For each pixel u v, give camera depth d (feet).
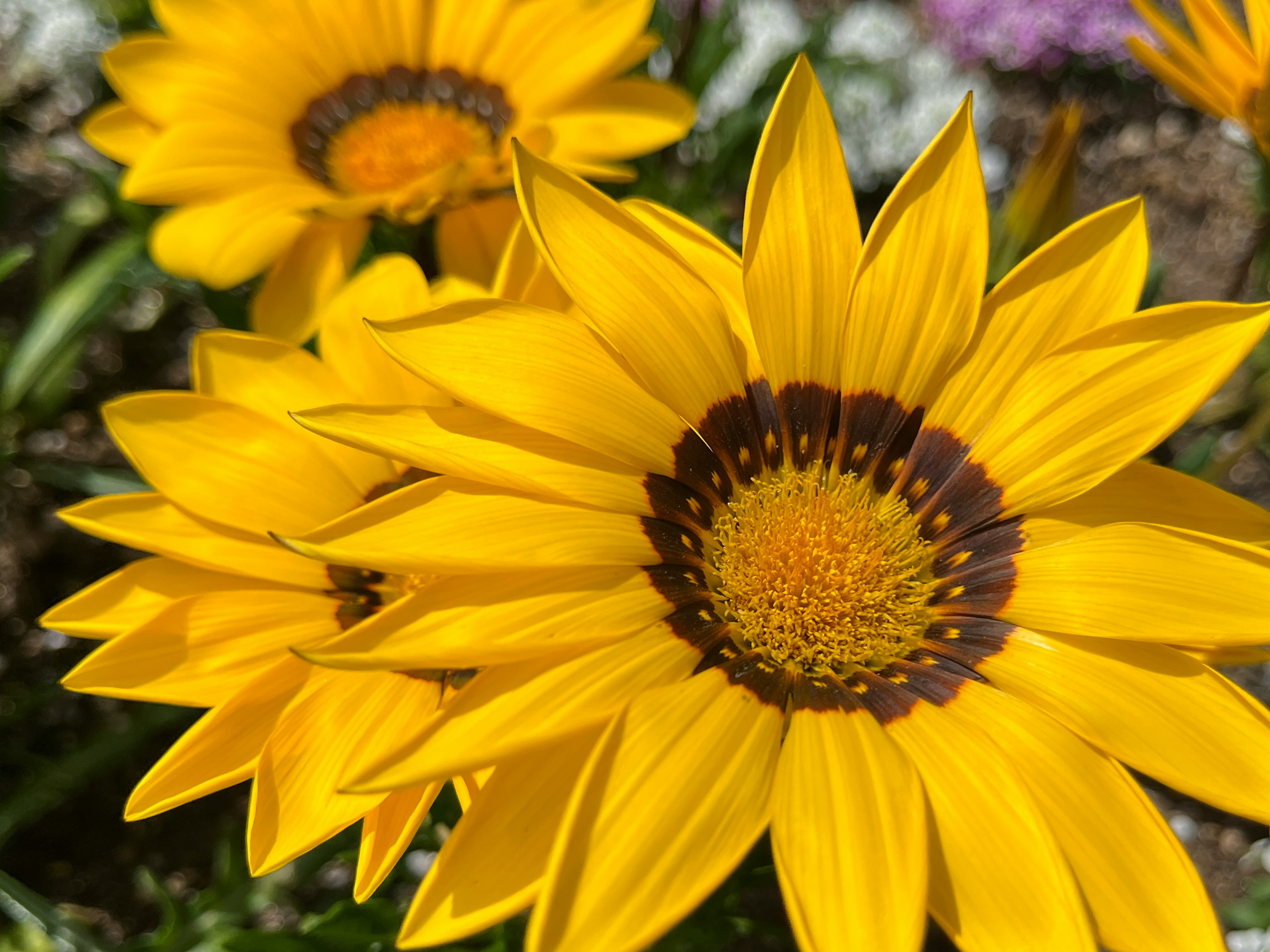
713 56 0.96
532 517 0.57
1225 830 0.85
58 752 0.82
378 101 0.77
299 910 0.79
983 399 0.61
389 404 0.61
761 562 0.61
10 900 0.70
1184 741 0.55
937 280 0.61
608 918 0.51
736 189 0.99
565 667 0.55
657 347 0.60
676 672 0.56
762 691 0.57
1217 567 0.56
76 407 0.91
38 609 0.86
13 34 1.05
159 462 0.60
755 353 0.62
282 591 0.61
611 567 0.57
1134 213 0.59
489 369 0.57
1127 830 0.54
